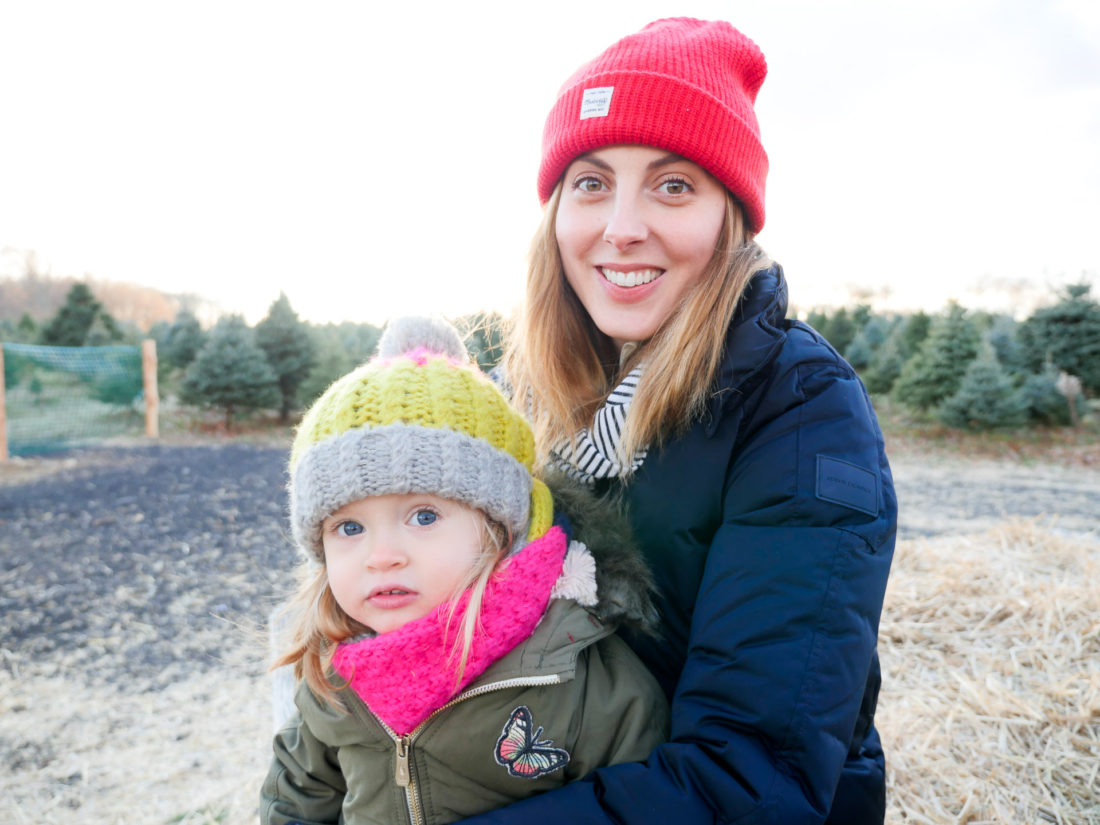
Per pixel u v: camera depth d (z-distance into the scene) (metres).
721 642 1.18
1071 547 4.18
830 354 1.32
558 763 1.23
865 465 1.23
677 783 1.13
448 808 1.28
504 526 1.31
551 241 1.63
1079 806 2.10
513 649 1.25
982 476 9.49
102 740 3.41
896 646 3.14
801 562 1.16
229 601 5.20
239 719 3.59
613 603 1.30
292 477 1.33
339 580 1.24
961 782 2.21
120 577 5.65
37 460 9.73
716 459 1.33
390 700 1.22
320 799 1.50
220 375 11.81
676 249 1.38
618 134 1.34
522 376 1.84
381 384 1.26
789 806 1.08
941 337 12.17
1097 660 2.83
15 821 2.81
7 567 5.84
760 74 1.53
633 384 1.46
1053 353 12.26
